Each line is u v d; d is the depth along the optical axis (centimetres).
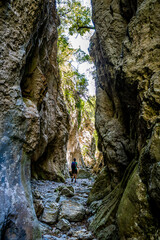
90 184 961
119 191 363
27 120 324
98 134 664
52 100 1019
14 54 302
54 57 1023
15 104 292
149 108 259
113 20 561
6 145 262
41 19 457
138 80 311
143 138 282
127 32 383
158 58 284
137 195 225
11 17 304
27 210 253
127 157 464
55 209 429
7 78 281
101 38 608
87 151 2784
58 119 1120
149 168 215
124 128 514
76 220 423
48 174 939
